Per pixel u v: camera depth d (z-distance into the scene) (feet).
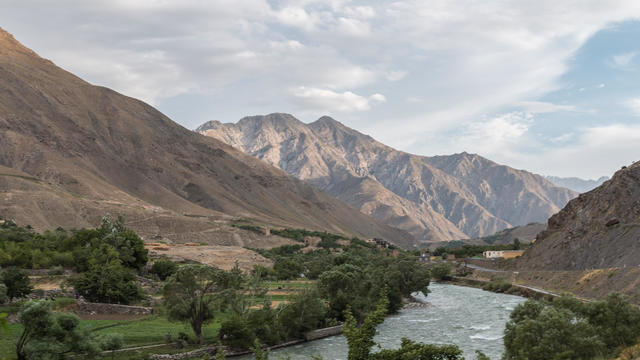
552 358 156.04
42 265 360.07
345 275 351.25
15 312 247.29
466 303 437.17
